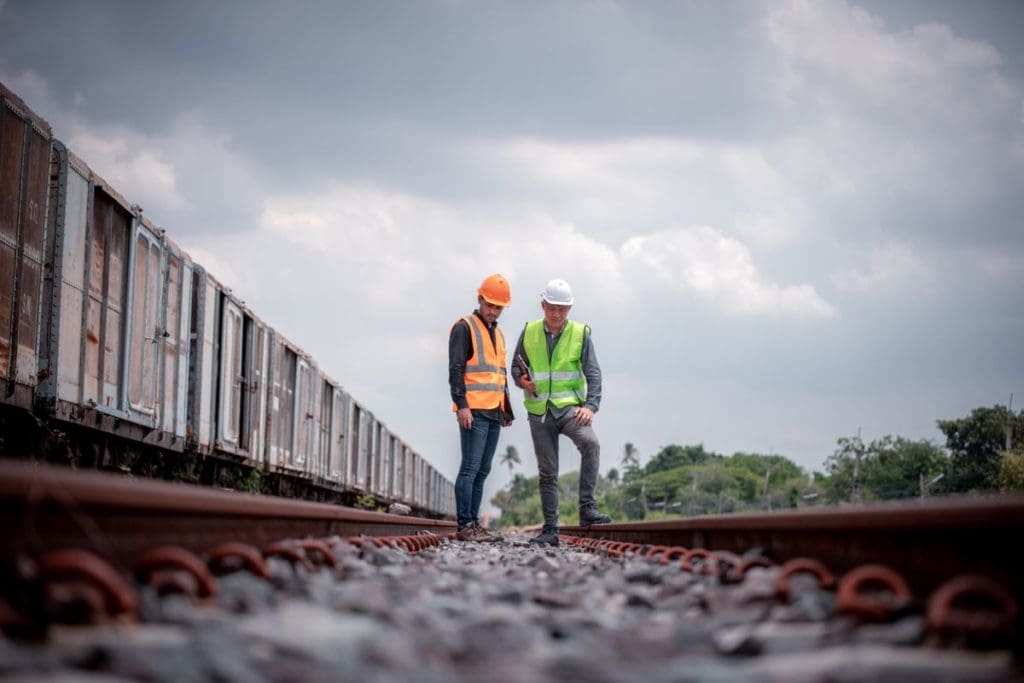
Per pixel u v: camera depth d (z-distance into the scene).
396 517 11.48
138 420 12.03
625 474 161.00
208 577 3.36
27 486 2.83
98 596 2.77
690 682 2.32
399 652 2.61
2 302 8.40
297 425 20.81
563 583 5.28
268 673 2.35
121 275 11.50
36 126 8.99
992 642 2.59
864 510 3.84
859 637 2.83
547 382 11.10
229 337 16.05
